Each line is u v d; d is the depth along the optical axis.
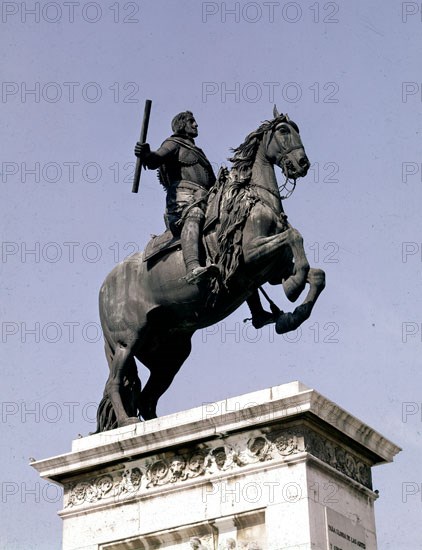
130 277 13.84
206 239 13.38
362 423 12.30
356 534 12.03
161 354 14.02
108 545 12.40
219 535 11.91
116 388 13.50
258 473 11.85
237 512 11.81
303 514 11.47
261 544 11.62
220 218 13.30
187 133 14.19
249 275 13.15
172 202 13.77
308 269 12.66
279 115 13.61
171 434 12.32
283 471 11.73
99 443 12.82
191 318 13.47
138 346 13.67
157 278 13.52
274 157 13.50
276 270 13.15
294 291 12.59
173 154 13.99
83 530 12.58
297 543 11.38
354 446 12.45
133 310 13.67
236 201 13.24
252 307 13.64
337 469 12.11
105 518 12.52
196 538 11.92
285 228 13.27
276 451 11.83
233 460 12.02
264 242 12.95
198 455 12.23
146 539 12.22
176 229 13.63
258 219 13.09
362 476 12.53
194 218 13.40
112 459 12.59
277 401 11.80
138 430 12.62
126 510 12.44
